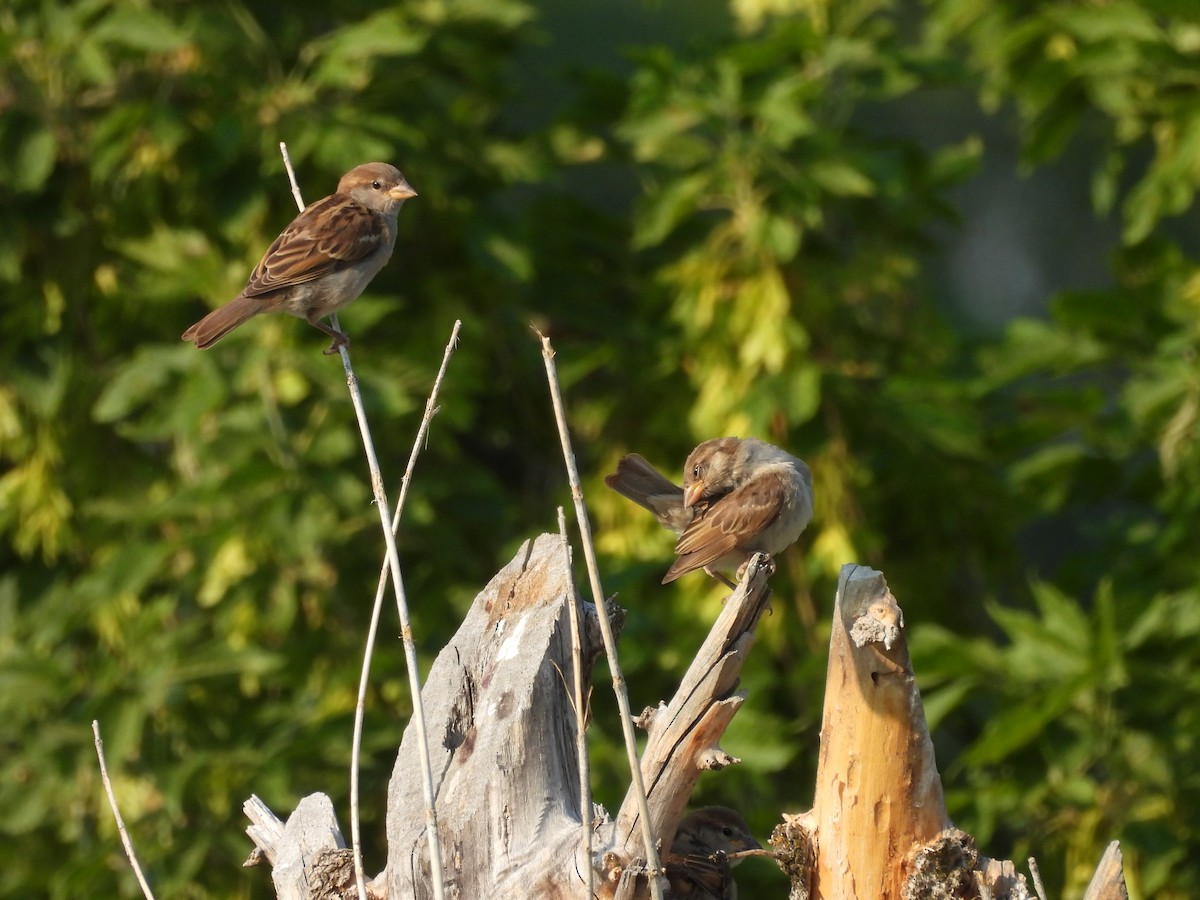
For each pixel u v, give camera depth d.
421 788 7.14
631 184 21.42
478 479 13.48
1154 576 13.34
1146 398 12.75
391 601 13.15
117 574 12.63
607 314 14.61
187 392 12.31
